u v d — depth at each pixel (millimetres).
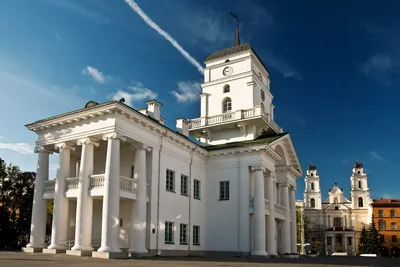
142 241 25297
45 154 28406
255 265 18219
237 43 44719
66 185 26391
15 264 15039
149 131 27875
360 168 129125
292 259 30844
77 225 24094
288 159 41312
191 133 40656
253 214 32469
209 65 42875
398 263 27062
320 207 128375
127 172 29344
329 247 118812
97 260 19547
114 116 24812
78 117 26000
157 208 27781
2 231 45188
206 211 34594
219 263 19578
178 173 31219
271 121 40562
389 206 112062
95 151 30781
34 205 27625
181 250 30203
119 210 25859
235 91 40188
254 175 33125
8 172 47250
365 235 107938
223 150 34531
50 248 25031
